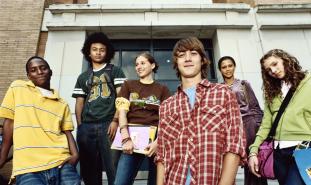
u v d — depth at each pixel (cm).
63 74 714
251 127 383
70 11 789
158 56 823
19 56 723
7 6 795
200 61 234
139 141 301
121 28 783
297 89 269
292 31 793
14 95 294
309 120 255
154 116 325
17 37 750
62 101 324
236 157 189
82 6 788
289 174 252
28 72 318
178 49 237
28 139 271
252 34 786
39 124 283
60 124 307
